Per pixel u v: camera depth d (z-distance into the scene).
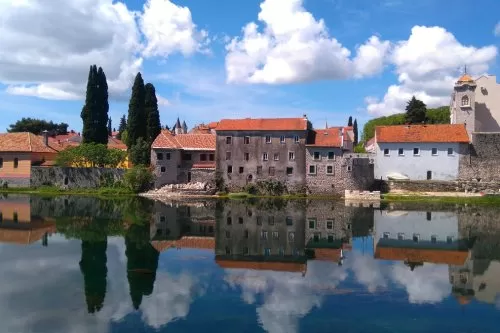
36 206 59.38
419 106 107.31
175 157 84.56
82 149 85.00
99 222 45.44
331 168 79.94
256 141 83.00
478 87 89.19
